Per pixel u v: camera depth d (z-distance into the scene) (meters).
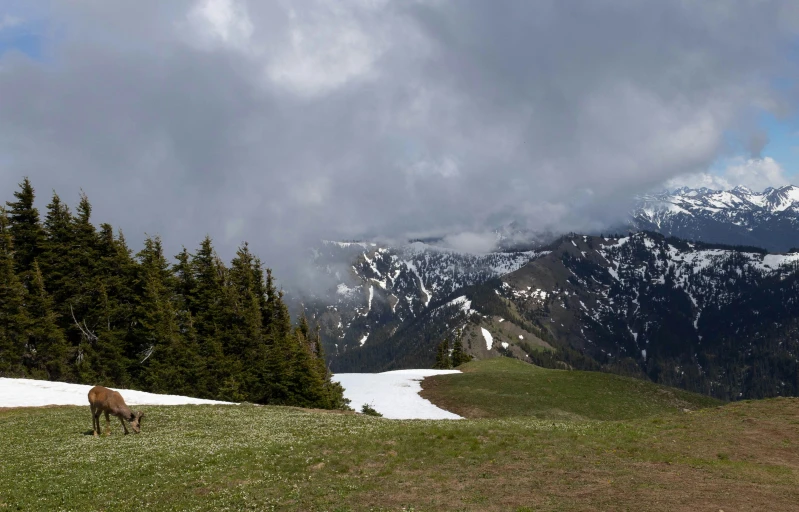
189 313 76.81
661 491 18.66
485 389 73.31
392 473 22.17
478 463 23.23
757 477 20.88
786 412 33.84
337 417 38.97
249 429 32.53
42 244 72.31
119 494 20.69
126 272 77.56
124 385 72.25
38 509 19.34
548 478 20.80
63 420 35.25
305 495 19.97
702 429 30.47
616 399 69.06
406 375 89.50
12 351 64.69
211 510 18.86
